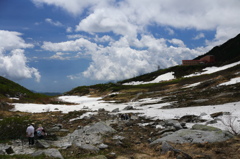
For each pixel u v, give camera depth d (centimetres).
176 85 8350
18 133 1778
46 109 4803
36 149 1351
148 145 1356
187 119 2094
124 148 1330
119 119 2683
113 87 12519
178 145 1224
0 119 2981
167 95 5647
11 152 1245
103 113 3491
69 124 2577
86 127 2125
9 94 6812
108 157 1089
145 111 3181
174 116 2395
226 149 1045
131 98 6794
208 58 16462
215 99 3072
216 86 4662
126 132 1861
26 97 7144
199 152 1057
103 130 1902
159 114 2670
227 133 1273
